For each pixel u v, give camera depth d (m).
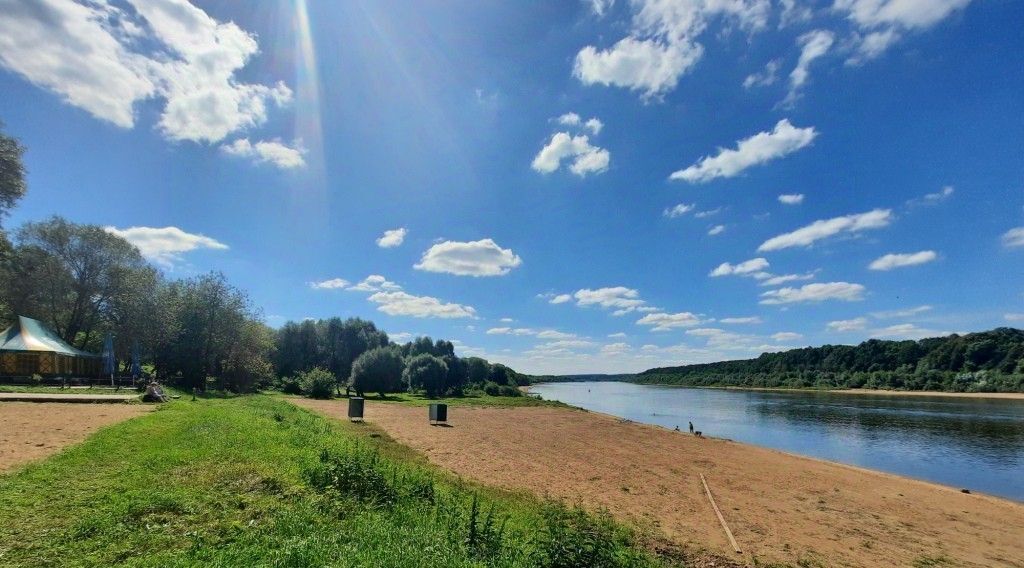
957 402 81.25
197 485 8.77
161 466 9.91
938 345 119.06
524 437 30.78
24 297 42.03
